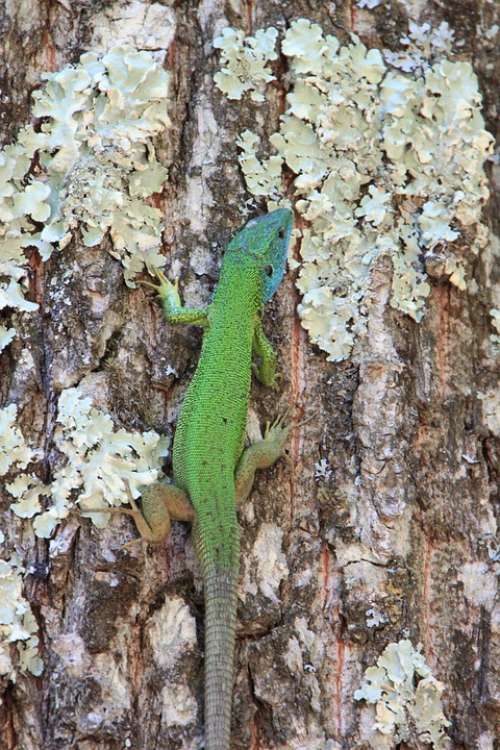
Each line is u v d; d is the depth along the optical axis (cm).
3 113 972
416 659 912
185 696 870
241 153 1001
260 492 948
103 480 894
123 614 876
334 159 1020
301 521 942
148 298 957
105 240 944
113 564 880
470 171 1052
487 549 968
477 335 1030
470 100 1077
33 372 916
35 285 938
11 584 867
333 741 888
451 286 1025
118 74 972
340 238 1000
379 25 1081
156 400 948
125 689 861
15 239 940
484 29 1140
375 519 932
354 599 916
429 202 1036
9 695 852
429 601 943
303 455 958
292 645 902
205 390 955
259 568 922
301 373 979
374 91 1050
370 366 962
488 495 986
